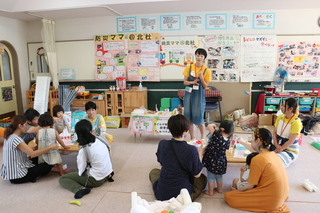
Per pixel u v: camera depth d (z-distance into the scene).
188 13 5.32
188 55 5.46
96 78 5.85
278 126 3.15
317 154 3.68
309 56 5.23
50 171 3.25
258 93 5.45
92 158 2.67
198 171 2.19
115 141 4.44
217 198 2.54
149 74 5.64
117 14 5.46
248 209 2.31
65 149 3.09
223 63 5.39
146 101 5.64
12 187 2.84
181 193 1.74
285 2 4.64
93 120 3.49
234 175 3.06
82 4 4.73
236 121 5.21
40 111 5.13
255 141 2.28
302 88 5.36
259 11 5.18
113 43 5.66
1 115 5.62
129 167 3.34
